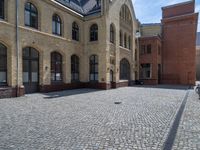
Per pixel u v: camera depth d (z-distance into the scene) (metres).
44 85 18.17
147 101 13.60
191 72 33.41
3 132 6.52
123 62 28.17
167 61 35.59
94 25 23.95
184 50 34.03
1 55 14.58
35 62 17.69
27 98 14.42
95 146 5.40
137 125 7.49
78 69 23.91
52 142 5.68
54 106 11.31
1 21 14.04
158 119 8.46
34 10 17.41
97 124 7.59
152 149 5.23
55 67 20.05
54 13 19.78
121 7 27.47
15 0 15.18
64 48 20.91
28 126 7.23
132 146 5.42
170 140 5.91
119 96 16.23
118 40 25.89
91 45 23.94
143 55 34.09
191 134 6.48
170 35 35.34
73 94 17.34
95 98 14.88
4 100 13.32
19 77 15.36
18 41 15.30
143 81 33.66
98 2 25.52
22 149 5.18
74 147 5.32
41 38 17.73
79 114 9.29
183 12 34.78
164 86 28.56
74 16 22.70
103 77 22.97
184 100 14.29
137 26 34.69
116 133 6.51
